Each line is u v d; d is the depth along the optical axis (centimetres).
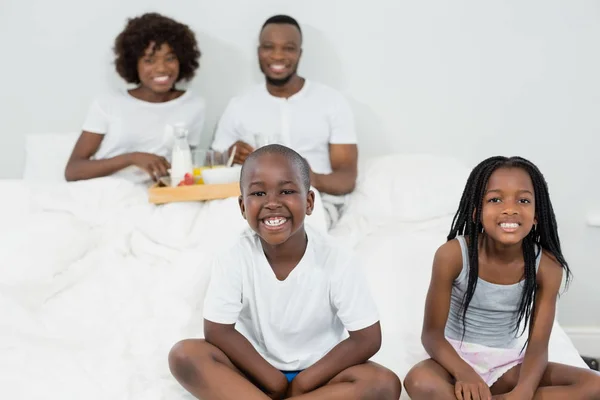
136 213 187
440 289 138
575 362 142
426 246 187
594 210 233
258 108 221
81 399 125
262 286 134
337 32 234
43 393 125
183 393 130
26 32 234
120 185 197
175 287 164
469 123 236
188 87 240
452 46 231
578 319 236
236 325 145
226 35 237
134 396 127
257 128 220
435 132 238
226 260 136
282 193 128
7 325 147
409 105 237
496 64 231
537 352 134
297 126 219
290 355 137
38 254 163
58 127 241
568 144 232
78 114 241
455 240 140
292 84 222
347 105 222
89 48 236
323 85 225
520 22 227
